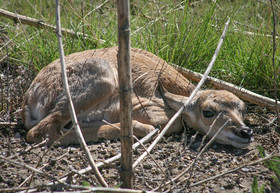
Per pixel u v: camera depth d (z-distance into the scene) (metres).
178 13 9.88
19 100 7.46
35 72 8.28
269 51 8.19
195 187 5.29
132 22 10.23
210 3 10.70
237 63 8.71
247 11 11.27
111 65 7.16
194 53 8.88
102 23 9.95
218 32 9.53
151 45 8.94
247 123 7.29
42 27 9.30
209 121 6.69
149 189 5.17
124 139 4.56
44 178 5.34
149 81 7.24
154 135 6.65
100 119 7.00
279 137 6.78
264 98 7.56
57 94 6.63
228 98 6.73
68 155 6.03
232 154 6.33
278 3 10.76
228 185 5.34
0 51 9.06
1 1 11.42
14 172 5.46
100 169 5.64
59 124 6.54
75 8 10.53
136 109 6.98
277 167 5.28
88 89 6.66
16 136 6.60
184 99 6.92
